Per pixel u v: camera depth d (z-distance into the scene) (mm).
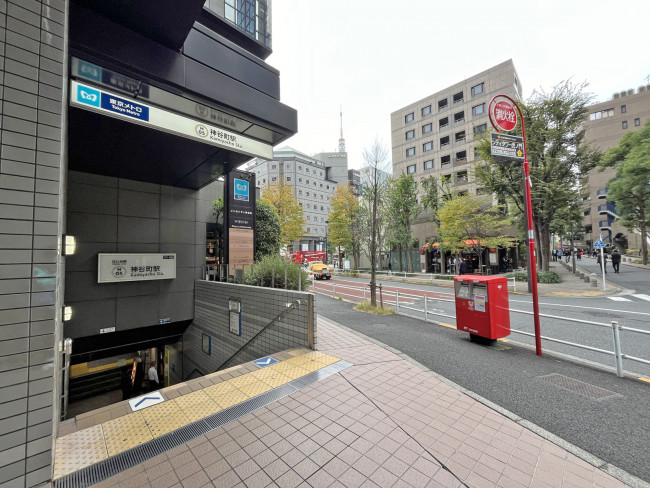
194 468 2350
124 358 13477
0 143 2127
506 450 2592
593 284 14945
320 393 3693
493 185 18250
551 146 17375
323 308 10984
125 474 2283
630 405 3439
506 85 30328
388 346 5805
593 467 2379
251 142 7641
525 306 10852
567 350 6016
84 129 6016
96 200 8734
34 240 2227
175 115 6043
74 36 4566
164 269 9781
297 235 27578
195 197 10969
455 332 7109
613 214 45781
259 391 3736
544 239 18906
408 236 27000
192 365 10609
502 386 3998
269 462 2416
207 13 7426
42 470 2164
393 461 2430
